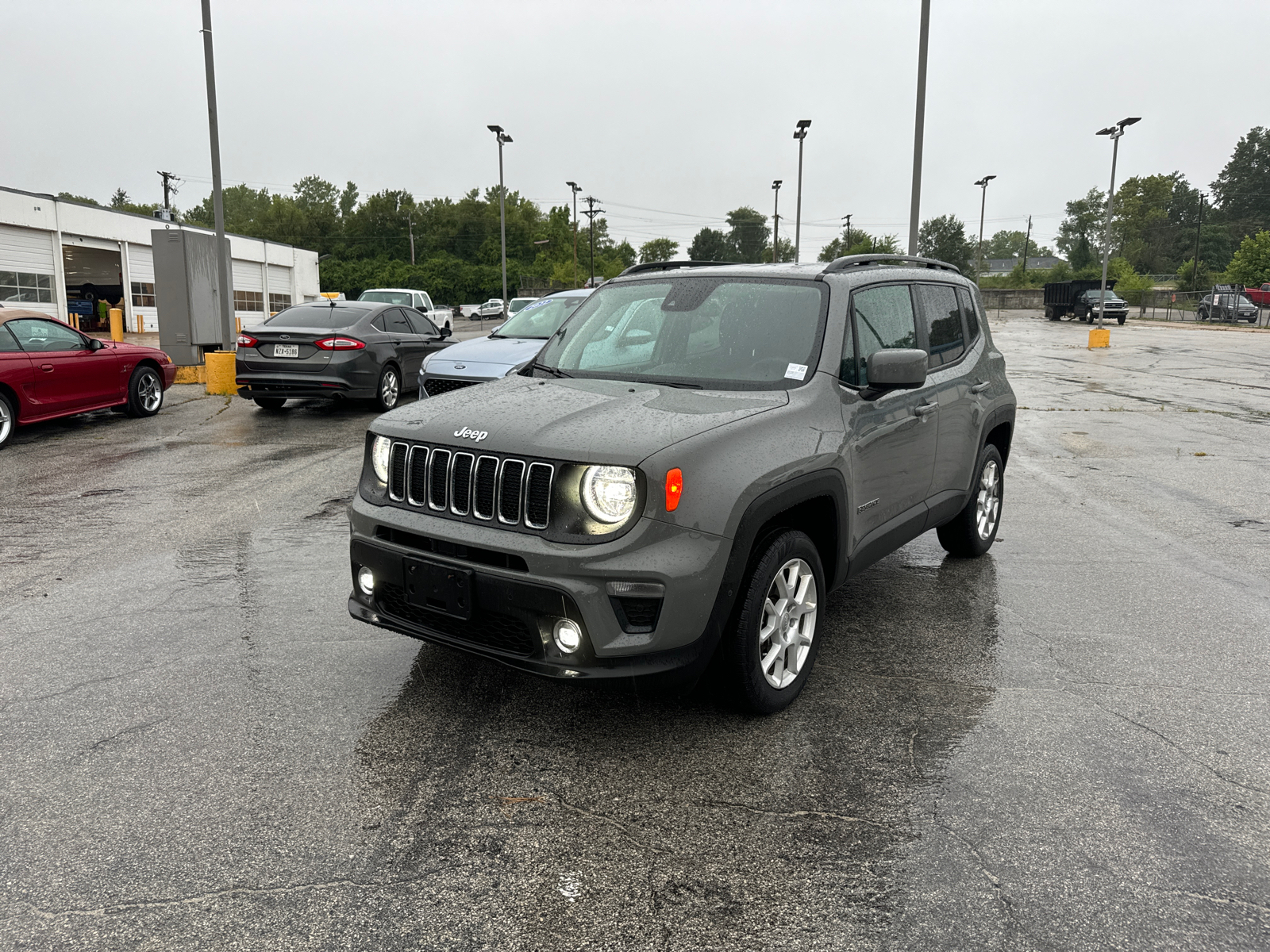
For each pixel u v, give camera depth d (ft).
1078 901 8.00
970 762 10.50
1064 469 29.27
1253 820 9.31
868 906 7.91
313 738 10.89
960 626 15.05
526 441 10.07
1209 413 43.75
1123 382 59.67
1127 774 10.24
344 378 37.55
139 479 25.88
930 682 12.75
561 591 9.54
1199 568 18.44
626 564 9.51
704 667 10.21
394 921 7.66
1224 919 7.77
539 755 10.53
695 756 10.55
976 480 17.51
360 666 13.03
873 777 10.14
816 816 9.34
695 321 13.42
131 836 8.84
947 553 19.51
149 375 38.73
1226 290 178.19
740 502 10.16
